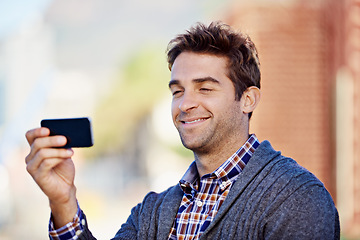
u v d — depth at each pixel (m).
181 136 1.72
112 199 16.31
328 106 5.82
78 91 20.67
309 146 5.80
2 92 11.81
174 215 1.73
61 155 1.55
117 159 23.91
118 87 24.64
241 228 1.54
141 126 24.27
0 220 9.18
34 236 8.12
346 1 5.64
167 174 19.94
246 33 1.83
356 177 5.77
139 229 1.80
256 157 1.66
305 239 1.47
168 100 23.84
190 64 1.71
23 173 9.97
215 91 1.68
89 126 1.56
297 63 5.80
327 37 5.77
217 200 1.66
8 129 10.72
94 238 1.73
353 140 5.78
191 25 1.80
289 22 5.75
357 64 5.72
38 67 12.37
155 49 25.08
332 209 1.54
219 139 1.69
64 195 1.63
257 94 1.77
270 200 1.54
